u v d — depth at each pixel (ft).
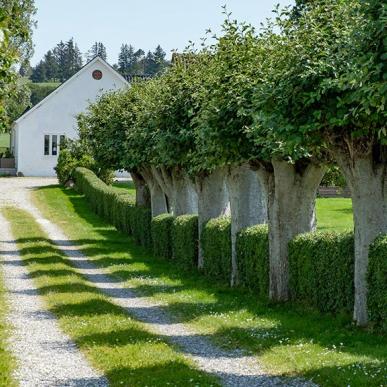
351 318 56.03
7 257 101.71
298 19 57.52
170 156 86.89
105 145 129.70
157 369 42.57
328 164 63.41
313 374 41.45
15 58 49.65
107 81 255.70
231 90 61.93
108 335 52.39
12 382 39.22
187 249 95.09
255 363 45.47
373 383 38.68
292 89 48.93
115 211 148.97
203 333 55.62
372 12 38.58
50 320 58.90
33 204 185.88
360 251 54.95
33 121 256.93
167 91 87.76
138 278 87.30
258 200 78.59
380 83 36.94
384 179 55.11
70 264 99.60
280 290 67.56
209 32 67.36
